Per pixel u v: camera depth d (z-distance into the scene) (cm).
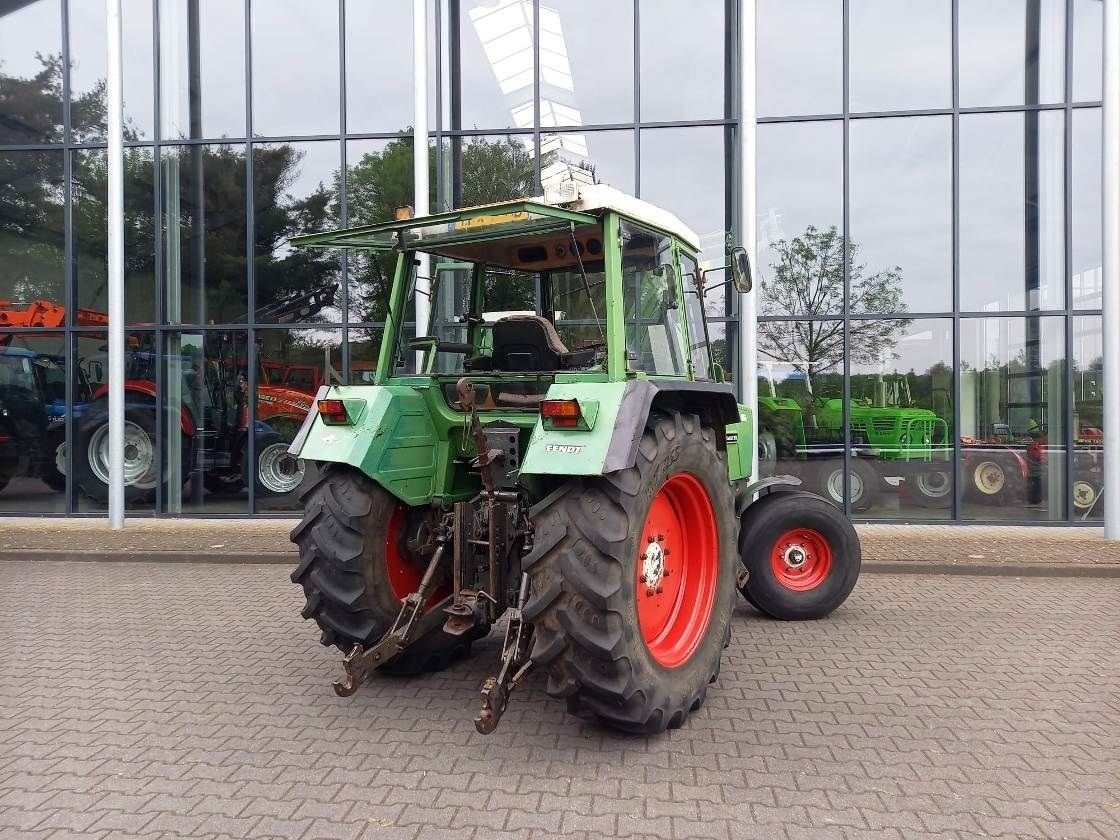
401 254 448
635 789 323
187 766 347
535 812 304
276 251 1039
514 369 434
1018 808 307
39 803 316
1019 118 955
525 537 403
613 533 339
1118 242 839
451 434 439
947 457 966
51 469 1072
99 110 1073
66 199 1071
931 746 363
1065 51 948
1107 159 841
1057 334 954
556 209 373
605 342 404
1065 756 353
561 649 340
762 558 574
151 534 927
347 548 409
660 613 401
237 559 809
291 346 1036
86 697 433
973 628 559
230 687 448
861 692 433
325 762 350
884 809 307
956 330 963
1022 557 768
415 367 466
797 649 511
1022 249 958
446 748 363
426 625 404
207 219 1045
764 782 329
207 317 1046
